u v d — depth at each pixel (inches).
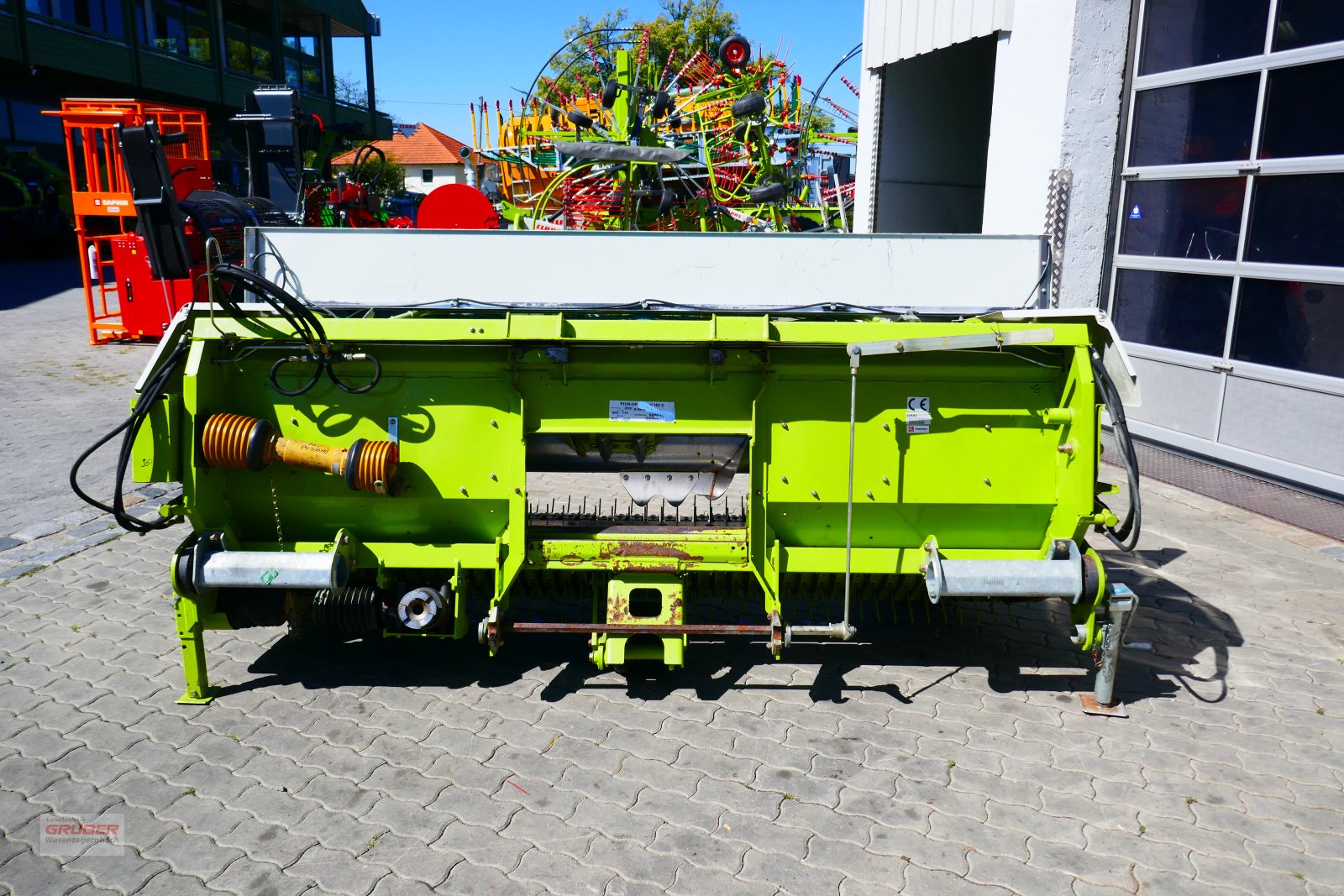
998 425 144.9
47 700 147.9
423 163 2151.8
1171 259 276.8
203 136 480.1
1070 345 137.7
